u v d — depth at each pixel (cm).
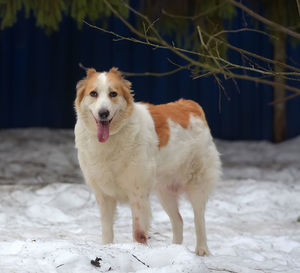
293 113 1540
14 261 413
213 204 835
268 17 1212
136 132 502
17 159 1205
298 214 797
